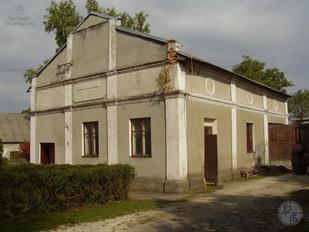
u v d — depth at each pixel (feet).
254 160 75.10
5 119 150.00
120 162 57.67
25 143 114.11
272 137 85.51
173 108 51.11
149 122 54.65
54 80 71.97
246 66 144.15
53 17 105.29
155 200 43.52
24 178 33.86
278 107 92.02
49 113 72.59
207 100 58.03
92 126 63.67
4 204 32.99
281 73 145.07
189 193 49.24
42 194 34.96
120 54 59.06
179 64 51.72
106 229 30.25
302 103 236.22
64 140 68.44
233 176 64.75
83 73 65.41
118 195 41.81
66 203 36.37
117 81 59.11
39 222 31.76
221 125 62.23
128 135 56.85
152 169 53.26
